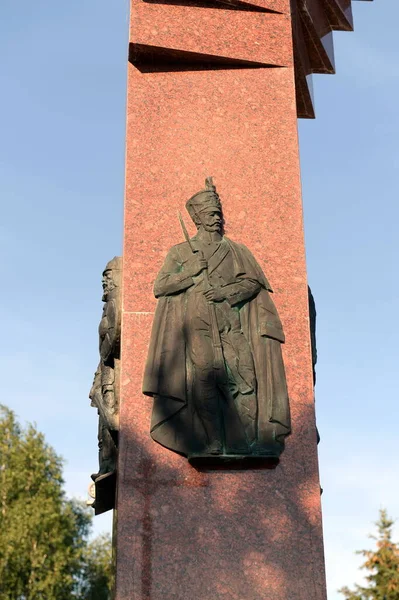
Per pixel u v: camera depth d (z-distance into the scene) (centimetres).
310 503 881
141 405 905
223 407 895
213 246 961
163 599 838
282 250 988
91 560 3800
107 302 996
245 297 942
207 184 991
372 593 2005
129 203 989
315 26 1209
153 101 1041
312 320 995
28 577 3488
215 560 855
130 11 1058
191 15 1070
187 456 881
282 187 1017
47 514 3584
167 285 938
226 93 1055
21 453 3738
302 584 852
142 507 868
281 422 902
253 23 1086
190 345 913
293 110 1055
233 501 877
